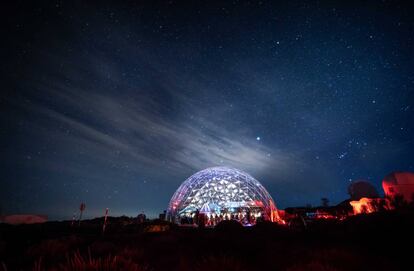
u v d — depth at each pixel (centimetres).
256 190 2991
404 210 1150
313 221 1756
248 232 1299
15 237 1292
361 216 1291
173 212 2880
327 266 552
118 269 471
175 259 804
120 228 1884
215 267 557
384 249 825
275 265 720
